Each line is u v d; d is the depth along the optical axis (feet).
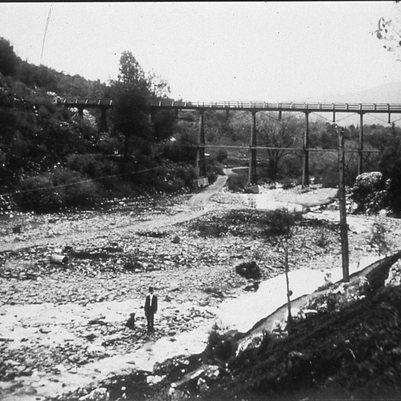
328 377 20.22
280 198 171.63
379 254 82.07
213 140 293.02
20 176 126.52
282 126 247.29
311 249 98.63
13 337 46.34
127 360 42.93
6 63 181.98
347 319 24.31
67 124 164.76
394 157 160.25
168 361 40.81
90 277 72.08
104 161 159.63
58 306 57.57
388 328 21.27
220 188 199.82
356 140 265.95
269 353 29.09
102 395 33.68
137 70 168.25
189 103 192.24
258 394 22.43
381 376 18.58
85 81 278.46
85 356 43.14
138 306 59.72
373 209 154.92
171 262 83.66
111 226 112.98
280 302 59.36
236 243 102.47
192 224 121.39
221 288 70.79
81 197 133.49
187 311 58.59
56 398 34.37
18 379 37.73
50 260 77.36
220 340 41.14
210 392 27.45
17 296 59.98
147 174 173.17
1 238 90.68
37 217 113.70
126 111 165.58
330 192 176.76
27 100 157.28
